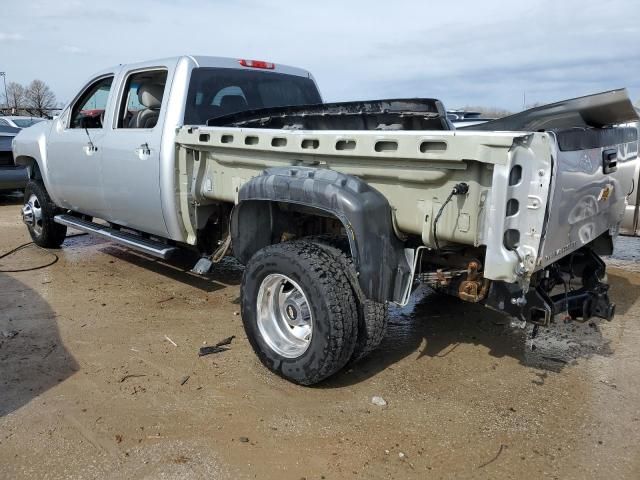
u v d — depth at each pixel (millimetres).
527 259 2879
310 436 3125
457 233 3057
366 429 3199
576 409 3445
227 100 5223
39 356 4102
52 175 6555
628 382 3805
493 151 2824
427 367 4004
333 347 3361
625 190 4156
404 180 3211
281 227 4094
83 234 8281
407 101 3912
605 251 4289
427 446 3047
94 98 6039
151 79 5391
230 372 3875
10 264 6625
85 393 3570
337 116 4285
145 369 3908
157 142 4820
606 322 4922
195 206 4727
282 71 5844
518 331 4699
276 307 3795
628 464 2908
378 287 3283
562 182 2955
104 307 5152
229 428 3195
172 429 3180
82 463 2877
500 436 3150
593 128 3387
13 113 32875
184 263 6695
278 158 3844
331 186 3277
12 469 2828
